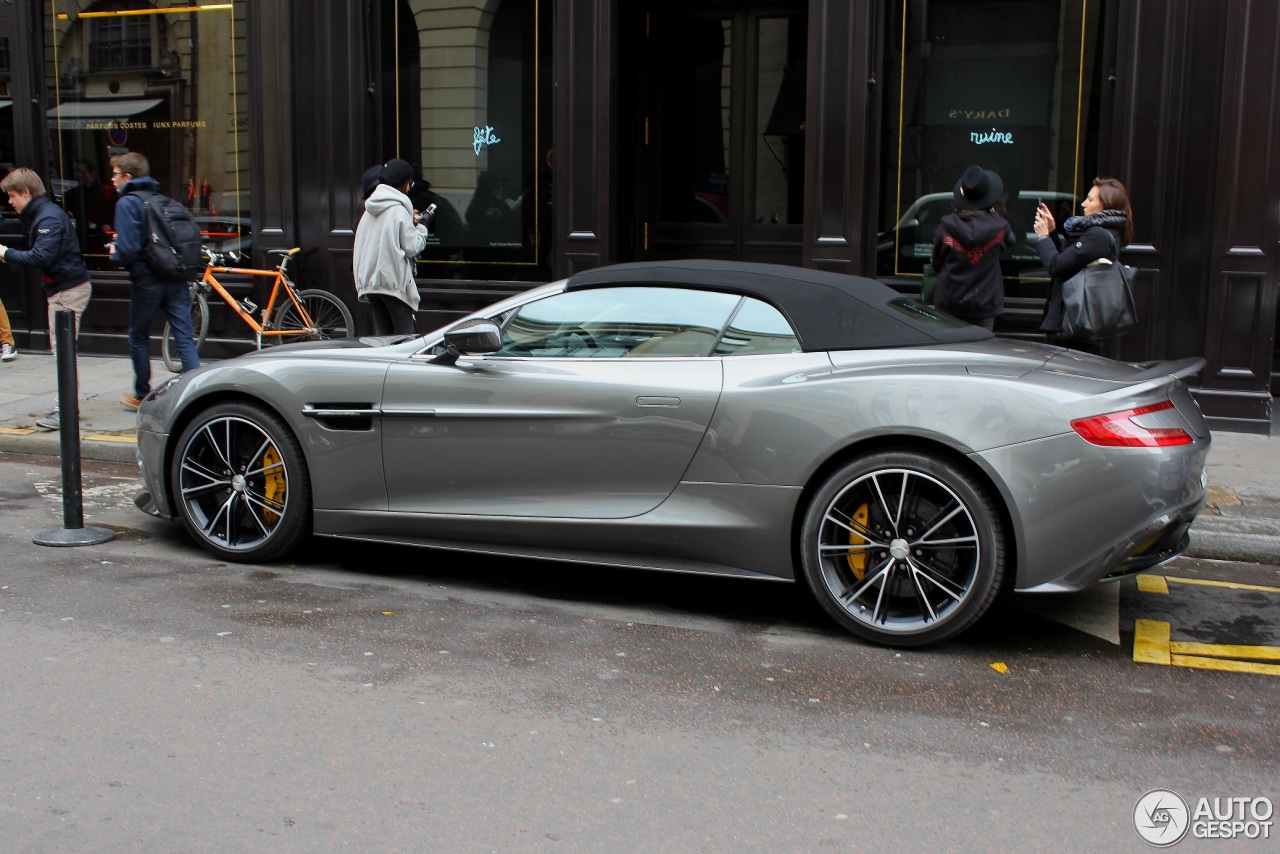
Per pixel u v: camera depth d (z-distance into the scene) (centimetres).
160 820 311
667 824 314
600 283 513
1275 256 826
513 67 1020
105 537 588
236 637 452
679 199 1062
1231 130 820
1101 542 432
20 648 435
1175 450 437
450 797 327
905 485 447
